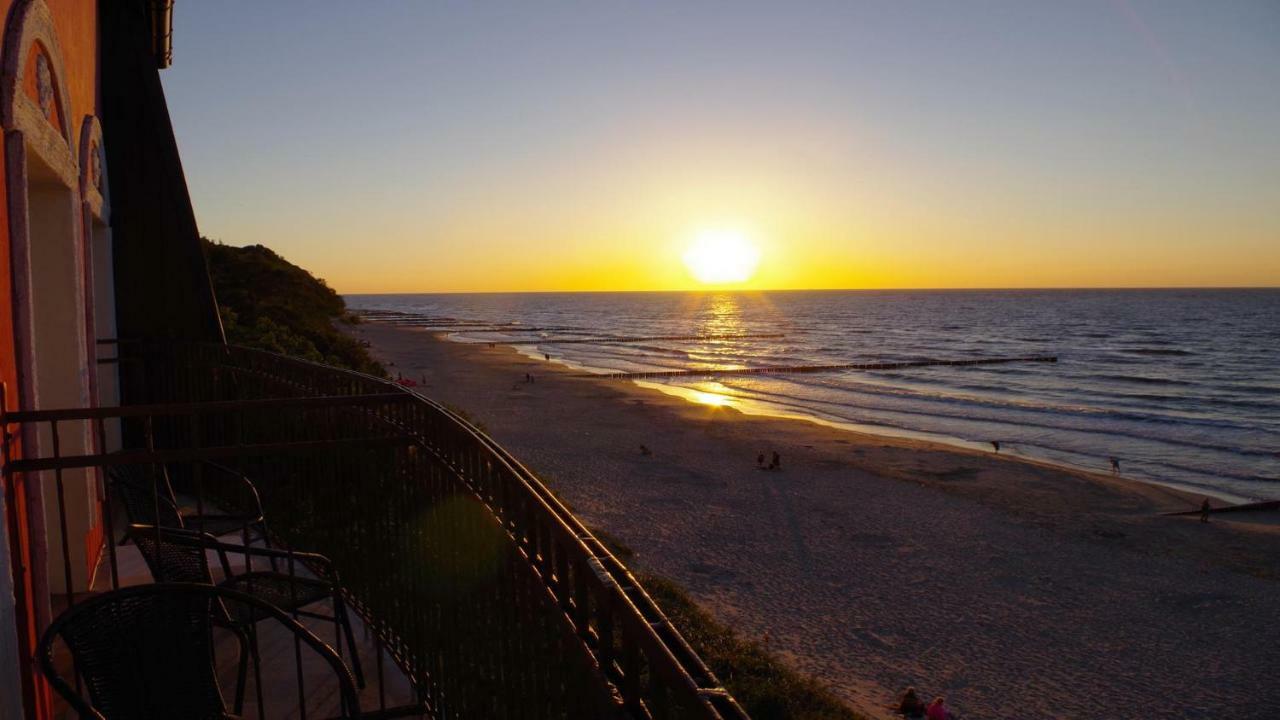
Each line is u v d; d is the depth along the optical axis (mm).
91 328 5992
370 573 4527
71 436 5227
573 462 28812
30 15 3863
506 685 2799
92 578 5516
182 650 3012
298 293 40156
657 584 16312
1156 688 13438
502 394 47562
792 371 69188
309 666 4438
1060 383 59406
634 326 147000
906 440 35000
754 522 21875
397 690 4250
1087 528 22125
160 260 7809
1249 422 42250
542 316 191625
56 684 2596
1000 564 19094
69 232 5270
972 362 75250
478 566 3121
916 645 14773
